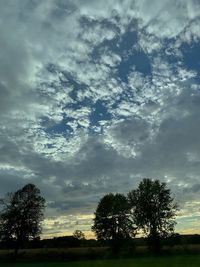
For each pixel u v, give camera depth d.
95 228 103.81
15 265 79.00
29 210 106.81
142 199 94.38
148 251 92.75
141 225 93.50
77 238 134.75
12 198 106.62
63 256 98.81
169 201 94.06
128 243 99.81
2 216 105.56
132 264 54.53
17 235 104.50
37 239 106.75
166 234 92.56
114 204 102.81
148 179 95.94
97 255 97.62
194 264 47.94
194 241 99.00
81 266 57.81
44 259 98.31
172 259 63.47
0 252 116.00
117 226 102.06
